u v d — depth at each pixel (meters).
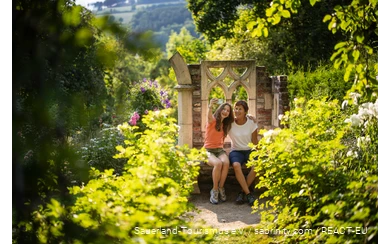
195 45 22.64
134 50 1.67
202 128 7.40
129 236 2.45
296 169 3.89
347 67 4.42
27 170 1.81
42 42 1.81
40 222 2.05
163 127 5.10
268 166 4.57
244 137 6.83
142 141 4.90
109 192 3.34
